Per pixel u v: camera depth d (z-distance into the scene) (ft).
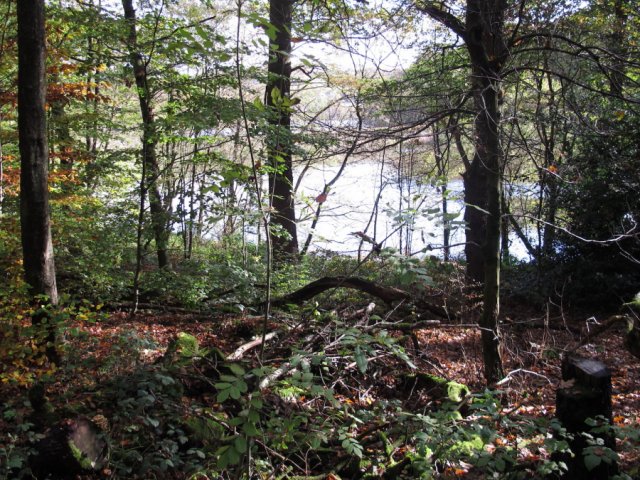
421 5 24.25
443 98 24.00
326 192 16.30
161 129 31.45
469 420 14.43
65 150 33.94
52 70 29.71
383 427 16.35
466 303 33.99
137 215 32.63
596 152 35.04
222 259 36.60
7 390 16.57
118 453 14.43
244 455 11.85
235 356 20.20
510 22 24.59
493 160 21.70
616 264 40.50
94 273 31.07
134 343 17.79
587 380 12.62
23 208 19.95
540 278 42.34
